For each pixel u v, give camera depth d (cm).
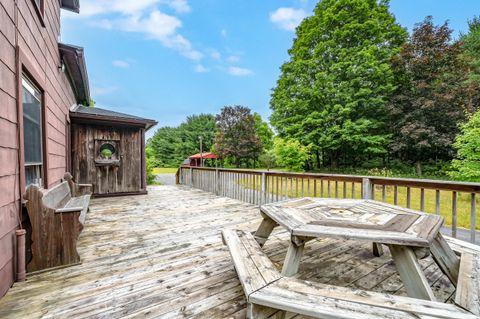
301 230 153
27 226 214
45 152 306
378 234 140
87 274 202
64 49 410
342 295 116
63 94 461
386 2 1427
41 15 286
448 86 1099
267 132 2478
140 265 220
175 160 3198
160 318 144
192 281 190
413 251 144
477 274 133
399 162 1342
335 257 237
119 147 642
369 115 1350
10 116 190
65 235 217
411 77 1209
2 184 171
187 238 298
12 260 184
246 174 546
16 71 205
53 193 295
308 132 1477
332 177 323
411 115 1166
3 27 181
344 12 1362
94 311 151
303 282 129
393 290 177
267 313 127
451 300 162
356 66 1326
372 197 281
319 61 1466
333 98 1397
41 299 164
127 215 421
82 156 594
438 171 1195
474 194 202
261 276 135
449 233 373
